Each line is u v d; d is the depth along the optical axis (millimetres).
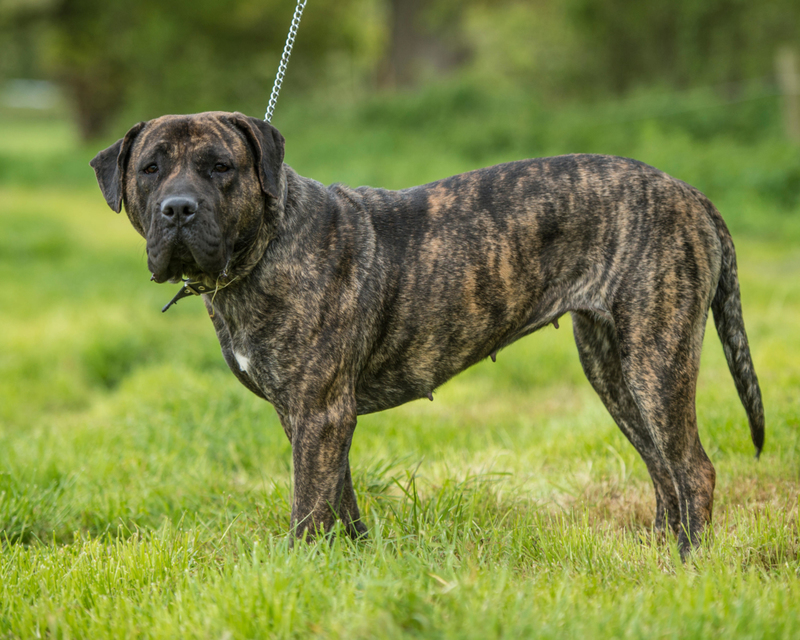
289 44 6535
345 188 5797
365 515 6281
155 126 5266
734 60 32500
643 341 5551
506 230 5656
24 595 4961
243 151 5180
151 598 4688
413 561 4691
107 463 7965
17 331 15461
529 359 12031
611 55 36906
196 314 17078
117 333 14641
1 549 5660
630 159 5871
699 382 9742
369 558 4863
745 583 4555
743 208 22469
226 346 5609
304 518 5266
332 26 51875
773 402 8320
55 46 52344
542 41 38125
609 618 4035
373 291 5480
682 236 5605
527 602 4137
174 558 5234
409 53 51438
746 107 28141
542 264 5719
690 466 5660
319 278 5309
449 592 4227
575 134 30031
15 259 22672
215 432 8633
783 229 21203
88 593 4898
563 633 3938
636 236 5574
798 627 3961
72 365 13992
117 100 55000
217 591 4469
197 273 5148
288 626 4070
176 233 4863
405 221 5676
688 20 32500
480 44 42781
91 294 18453
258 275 5238
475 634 3781
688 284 5590
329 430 5305
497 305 5699
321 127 38906
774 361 9938
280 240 5273
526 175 5793
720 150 25422
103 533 6352
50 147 54625
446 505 5938
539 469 7551
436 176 29000
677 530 6168
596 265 5664
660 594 4332
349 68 59438
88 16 51375
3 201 33500
